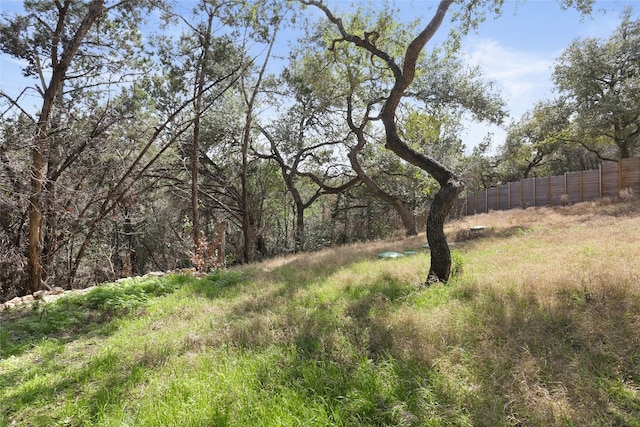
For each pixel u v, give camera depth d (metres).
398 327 3.86
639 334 3.17
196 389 2.97
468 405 2.49
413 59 6.42
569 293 4.38
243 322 4.77
